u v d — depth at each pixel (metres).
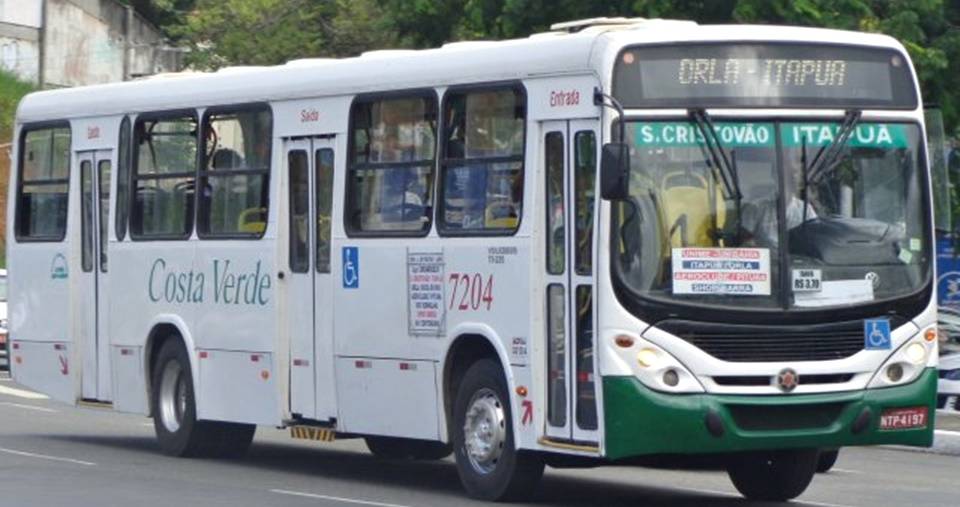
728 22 41.28
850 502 26.14
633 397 22.28
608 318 22.41
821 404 22.80
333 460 32.53
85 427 39.78
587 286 22.97
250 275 29.86
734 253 22.67
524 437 24.05
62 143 35.34
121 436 37.22
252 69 30.45
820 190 23.14
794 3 40.28
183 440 31.91
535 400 23.83
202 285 31.22
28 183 36.44
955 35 42.72
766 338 22.66
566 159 23.42
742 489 26.27
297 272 28.88
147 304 32.72
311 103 28.56
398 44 50.09
